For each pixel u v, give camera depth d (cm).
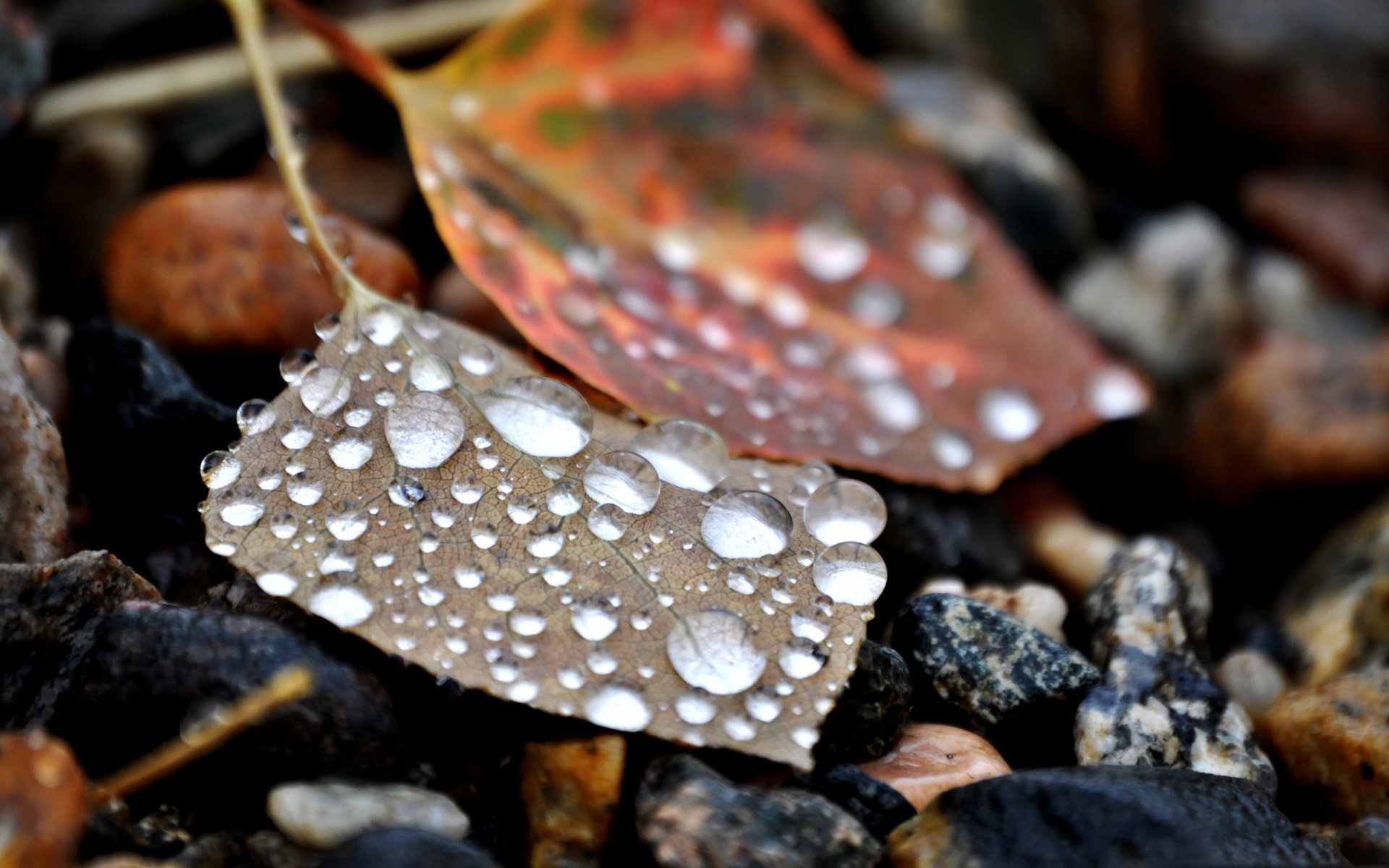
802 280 22
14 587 19
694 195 22
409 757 19
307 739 19
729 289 22
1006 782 19
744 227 22
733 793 19
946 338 23
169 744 19
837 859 19
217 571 21
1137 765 20
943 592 21
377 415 20
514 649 19
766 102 23
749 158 23
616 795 19
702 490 20
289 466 20
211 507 20
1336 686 21
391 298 23
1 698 19
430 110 22
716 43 22
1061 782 19
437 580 19
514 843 19
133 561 21
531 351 21
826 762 20
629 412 21
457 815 19
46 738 18
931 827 19
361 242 23
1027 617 22
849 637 20
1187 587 22
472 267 21
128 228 23
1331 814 21
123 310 22
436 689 20
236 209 23
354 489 20
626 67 22
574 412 20
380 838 19
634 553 20
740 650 19
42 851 18
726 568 20
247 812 19
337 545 20
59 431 21
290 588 19
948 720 21
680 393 21
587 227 22
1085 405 23
